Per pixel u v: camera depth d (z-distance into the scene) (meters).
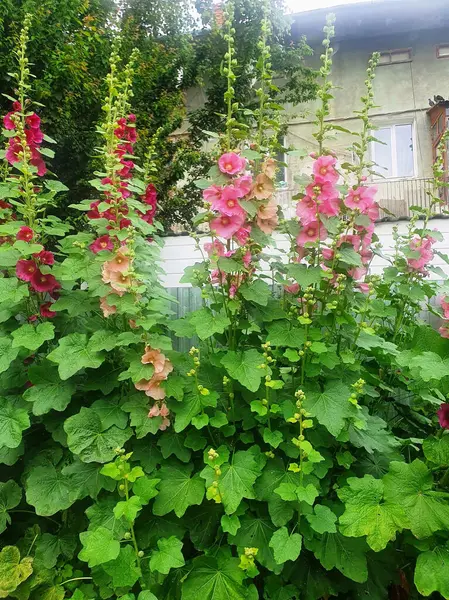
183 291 4.68
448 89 10.66
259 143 2.15
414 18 10.20
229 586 1.68
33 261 2.22
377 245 2.98
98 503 1.90
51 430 2.09
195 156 8.35
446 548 1.77
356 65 11.01
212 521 1.95
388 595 2.08
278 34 9.10
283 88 9.57
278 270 2.23
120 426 1.96
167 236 5.38
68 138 6.12
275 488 1.81
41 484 1.98
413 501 1.75
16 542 2.15
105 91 6.09
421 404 2.74
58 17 6.09
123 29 8.02
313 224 2.11
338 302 2.19
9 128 2.47
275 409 1.86
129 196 2.66
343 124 10.86
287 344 1.98
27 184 2.23
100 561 1.50
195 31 9.61
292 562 1.92
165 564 1.58
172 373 2.05
